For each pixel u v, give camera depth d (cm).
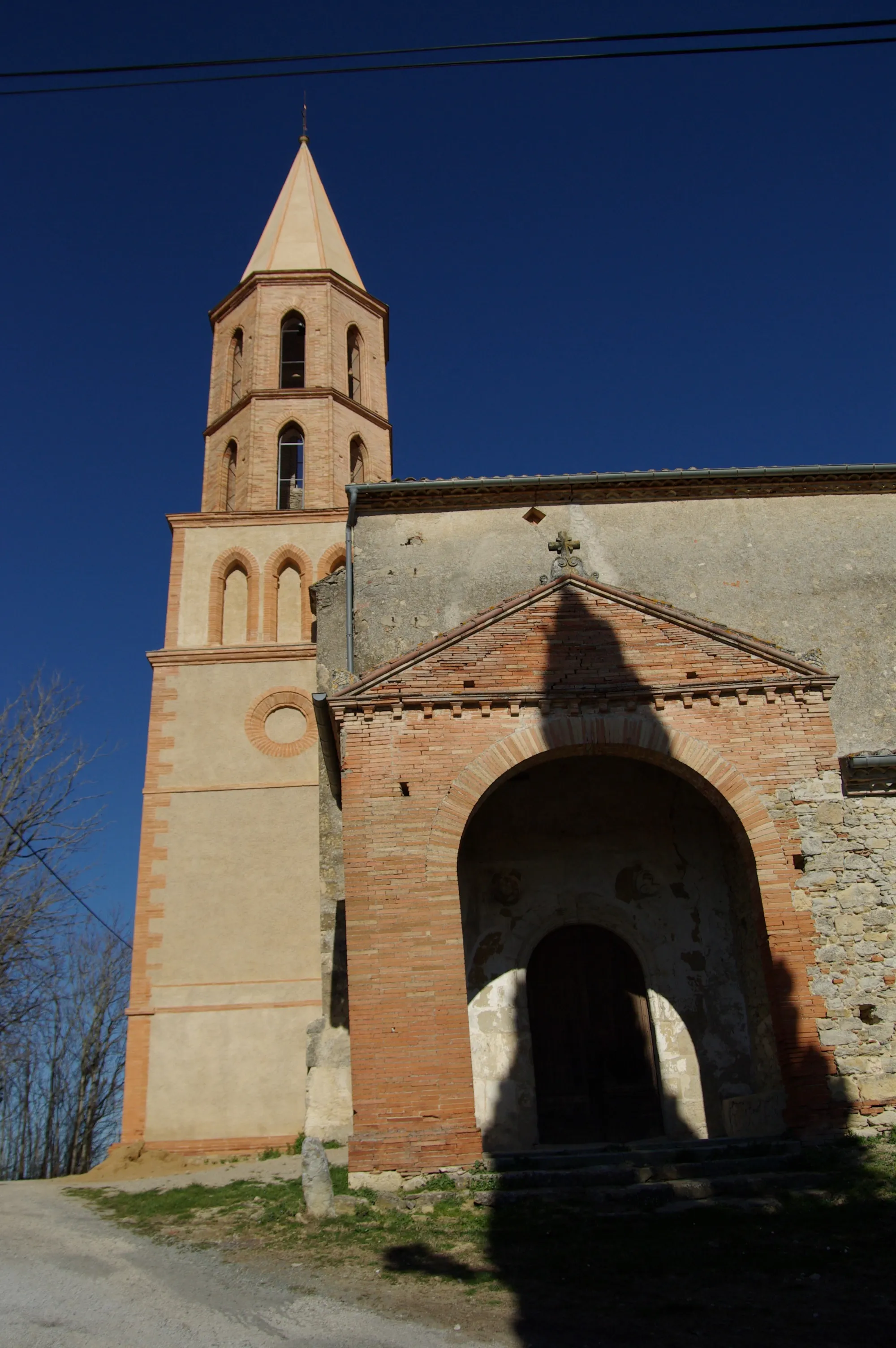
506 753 1375
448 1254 962
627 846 1639
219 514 2753
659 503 2017
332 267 3269
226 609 2697
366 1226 1065
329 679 2083
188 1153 2073
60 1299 880
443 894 1298
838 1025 1266
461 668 1420
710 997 1555
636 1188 1110
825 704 1424
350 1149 1181
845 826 1358
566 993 1605
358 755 1368
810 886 1329
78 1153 3728
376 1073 1213
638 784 1661
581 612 1466
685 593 1922
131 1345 753
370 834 1327
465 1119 1195
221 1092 2131
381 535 2003
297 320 3222
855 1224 970
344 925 2008
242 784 2416
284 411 2980
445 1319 798
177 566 2711
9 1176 3688
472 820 1647
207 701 2508
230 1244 1073
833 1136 1212
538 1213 1067
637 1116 1533
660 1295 835
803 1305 797
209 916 2283
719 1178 1135
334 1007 1962
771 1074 1435
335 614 2262
